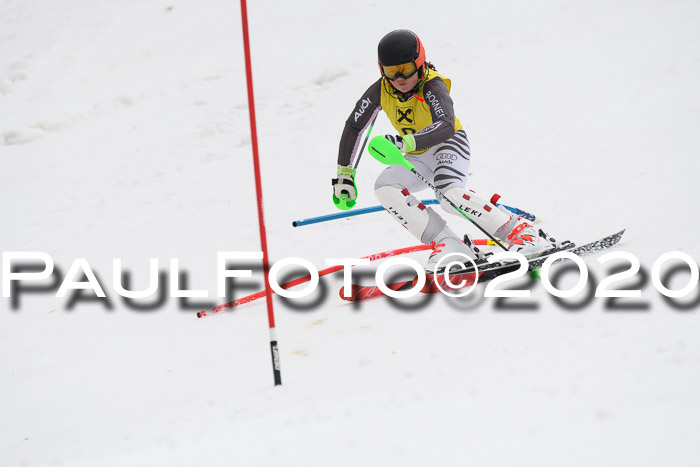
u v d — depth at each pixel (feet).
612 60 108.88
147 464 29.60
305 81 123.85
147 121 122.52
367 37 134.82
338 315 56.54
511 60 116.47
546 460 22.97
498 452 24.08
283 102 118.93
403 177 62.44
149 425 39.40
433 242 61.16
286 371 45.16
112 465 30.78
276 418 34.32
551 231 71.82
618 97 98.94
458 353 42.16
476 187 86.69
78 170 110.63
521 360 37.32
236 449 29.19
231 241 84.12
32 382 54.95
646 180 77.25
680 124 88.33
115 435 39.17
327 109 114.73
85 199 101.45
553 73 109.81
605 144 88.48
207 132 113.70
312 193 93.09
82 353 59.67
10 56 156.97
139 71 143.02
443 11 139.33
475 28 130.00
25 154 119.14
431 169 63.57
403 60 57.47
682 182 74.23
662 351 33.94
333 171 98.12
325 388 39.40
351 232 81.10
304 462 26.00
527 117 100.42
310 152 103.65
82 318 68.18
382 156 54.70
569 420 25.99
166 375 50.67
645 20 119.44
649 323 40.81
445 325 48.96
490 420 27.30
